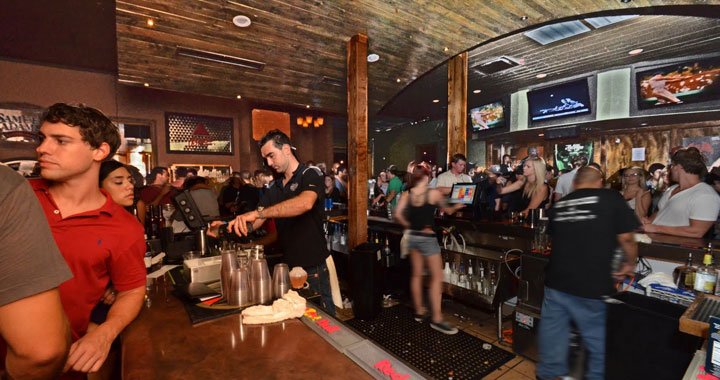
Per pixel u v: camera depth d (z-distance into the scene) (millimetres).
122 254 986
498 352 2463
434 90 7844
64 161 833
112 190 1397
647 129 7207
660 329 1633
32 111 6051
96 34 4906
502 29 3744
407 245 3082
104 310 1115
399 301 3537
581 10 3271
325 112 9406
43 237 514
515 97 8383
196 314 1094
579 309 1759
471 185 3355
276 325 1029
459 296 2936
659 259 2088
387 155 13219
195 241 1947
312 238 1929
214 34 3924
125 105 6926
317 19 3564
